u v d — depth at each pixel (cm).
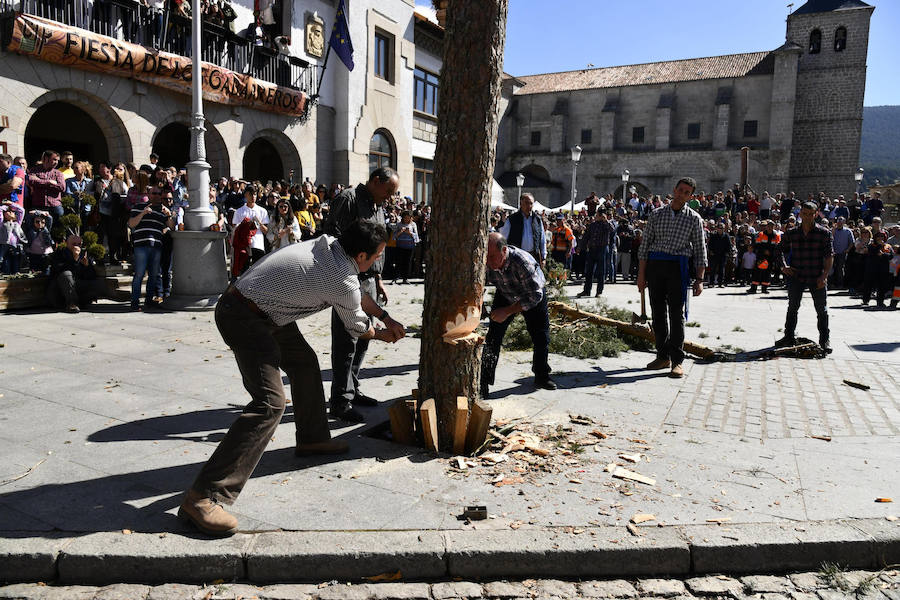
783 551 283
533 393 537
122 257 1199
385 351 699
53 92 1313
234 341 309
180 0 1491
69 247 886
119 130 1443
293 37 1866
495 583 273
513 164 5100
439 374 390
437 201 376
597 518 306
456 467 367
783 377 618
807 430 450
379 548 276
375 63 2214
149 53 1422
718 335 866
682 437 430
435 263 382
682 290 611
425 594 264
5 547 271
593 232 1316
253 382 307
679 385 577
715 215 2519
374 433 425
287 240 1080
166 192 1048
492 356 513
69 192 1041
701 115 4588
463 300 381
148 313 874
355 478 350
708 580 277
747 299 1398
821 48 4472
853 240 1669
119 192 1095
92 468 354
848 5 4394
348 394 453
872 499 332
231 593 262
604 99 4834
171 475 348
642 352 741
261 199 1324
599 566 279
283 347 364
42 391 496
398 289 1404
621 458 387
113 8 1398
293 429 429
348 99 2045
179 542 278
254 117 1770
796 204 2578
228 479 293
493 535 287
